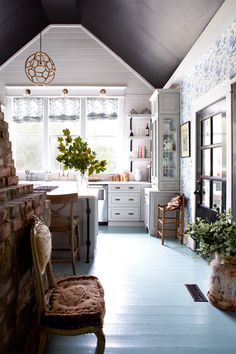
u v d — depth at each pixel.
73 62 6.62
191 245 4.44
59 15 6.00
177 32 4.02
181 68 4.66
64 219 3.44
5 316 1.48
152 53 5.21
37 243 1.68
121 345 2.07
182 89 5.21
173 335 2.19
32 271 2.01
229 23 3.16
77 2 5.34
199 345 2.07
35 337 2.06
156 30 4.39
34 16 5.60
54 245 3.98
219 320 2.41
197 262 3.85
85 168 4.09
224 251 2.58
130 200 6.25
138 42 5.23
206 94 3.86
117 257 4.04
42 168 6.74
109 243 4.79
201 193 4.26
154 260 3.92
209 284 3.05
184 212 5.04
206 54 3.93
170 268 3.61
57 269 3.54
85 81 6.65
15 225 1.61
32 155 6.75
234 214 3.00
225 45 3.29
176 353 1.98
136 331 2.24
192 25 3.61
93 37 6.59
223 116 3.36
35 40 6.56
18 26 5.50
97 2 4.95
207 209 3.95
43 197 2.33
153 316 2.47
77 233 3.84
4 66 6.57
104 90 6.61
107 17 5.25
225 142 3.30
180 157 5.32
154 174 5.87
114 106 6.71
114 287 3.04
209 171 3.93
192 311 2.55
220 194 3.54
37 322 2.12
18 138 6.74
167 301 2.73
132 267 3.64
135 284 3.12
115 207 6.25
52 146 6.75
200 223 2.82
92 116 6.70
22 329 1.78
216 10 3.03
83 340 2.14
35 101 6.68
